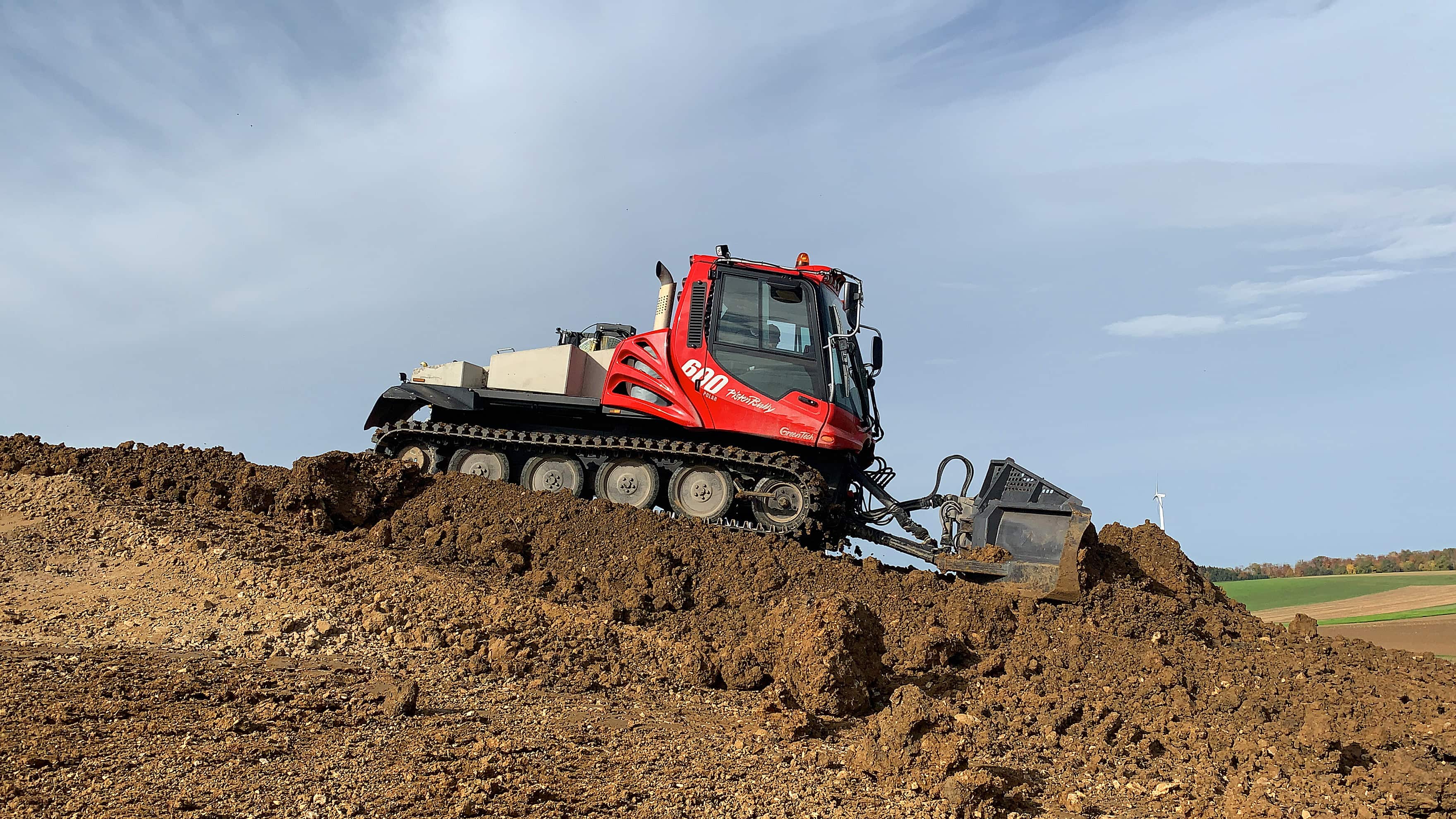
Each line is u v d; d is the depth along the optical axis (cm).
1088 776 652
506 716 684
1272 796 612
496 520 1077
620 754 624
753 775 599
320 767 555
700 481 1168
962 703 772
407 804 510
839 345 1172
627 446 1161
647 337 1203
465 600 895
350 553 981
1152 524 1054
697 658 810
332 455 1102
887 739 607
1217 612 992
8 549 924
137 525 984
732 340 1165
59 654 726
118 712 617
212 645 777
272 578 895
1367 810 595
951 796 562
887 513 1173
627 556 1024
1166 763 682
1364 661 920
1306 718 709
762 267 1186
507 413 1274
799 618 783
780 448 1178
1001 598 928
